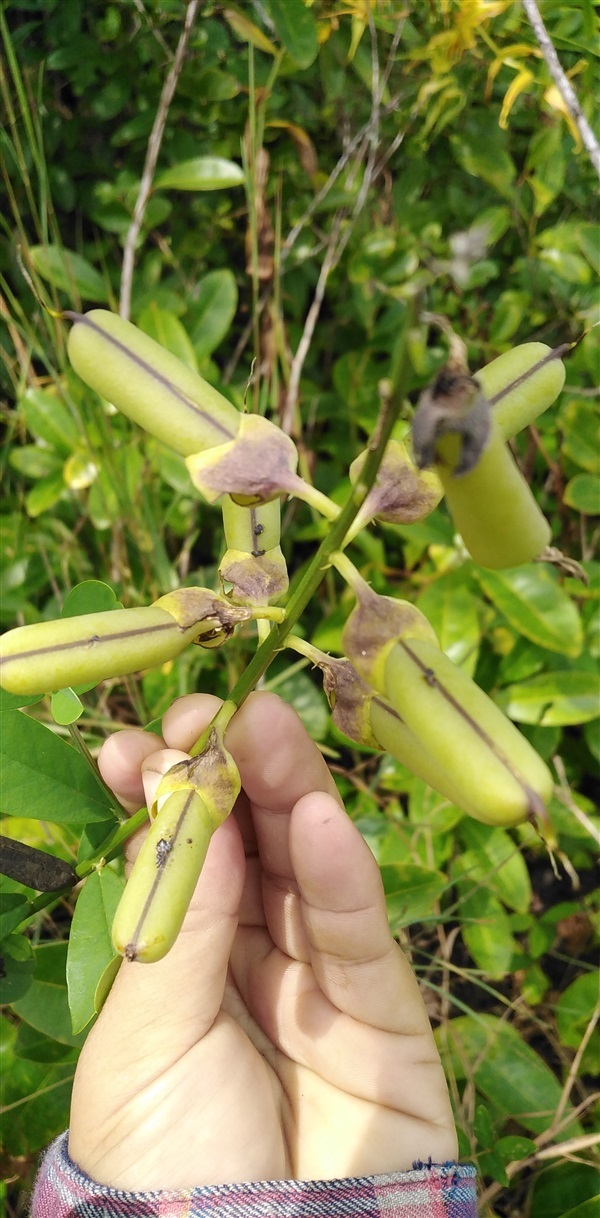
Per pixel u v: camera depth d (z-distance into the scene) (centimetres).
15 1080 28
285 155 39
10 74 38
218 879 20
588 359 37
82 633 14
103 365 14
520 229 38
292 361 40
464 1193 20
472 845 34
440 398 11
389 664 13
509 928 33
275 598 17
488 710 13
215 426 15
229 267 44
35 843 31
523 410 15
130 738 22
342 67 36
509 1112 31
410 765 15
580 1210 29
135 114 41
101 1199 18
